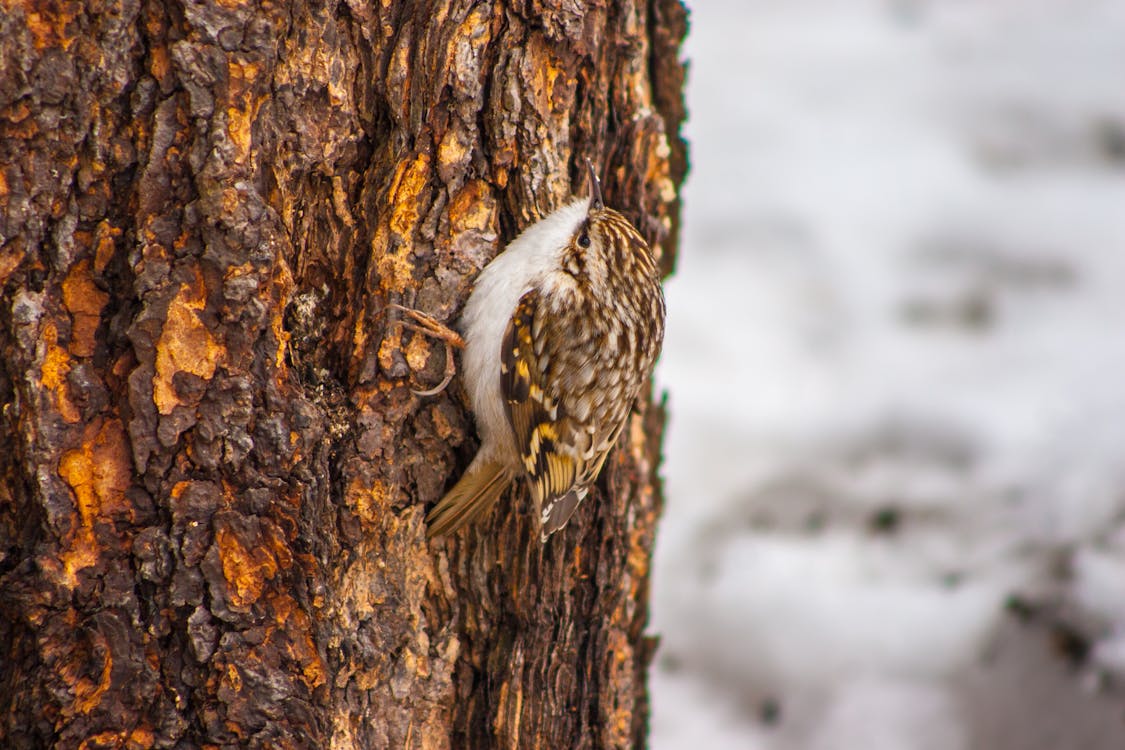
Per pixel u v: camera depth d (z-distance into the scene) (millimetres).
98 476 4488
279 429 4738
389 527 5414
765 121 10906
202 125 4500
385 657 5418
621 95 6023
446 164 5277
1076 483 8680
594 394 5906
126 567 4535
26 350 4379
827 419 9320
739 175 10594
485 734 5809
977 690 8086
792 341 9766
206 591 4625
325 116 4957
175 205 4520
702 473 9086
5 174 4312
